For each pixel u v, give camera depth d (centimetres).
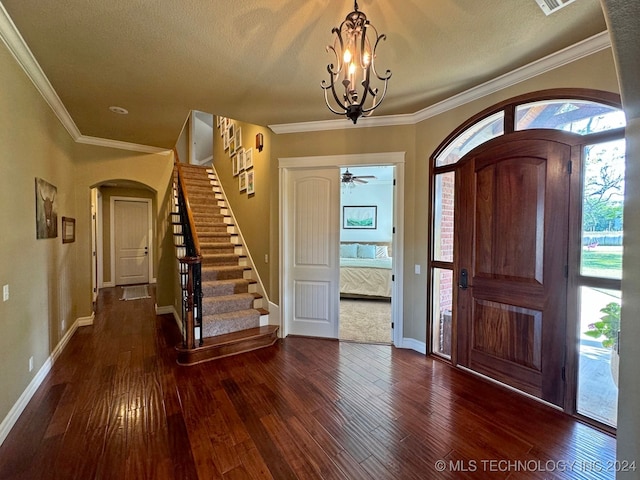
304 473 174
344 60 166
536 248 248
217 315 379
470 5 179
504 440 202
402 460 184
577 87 224
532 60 239
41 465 177
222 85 275
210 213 568
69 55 227
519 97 257
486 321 283
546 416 228
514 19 191
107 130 402
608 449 194
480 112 286
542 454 189
